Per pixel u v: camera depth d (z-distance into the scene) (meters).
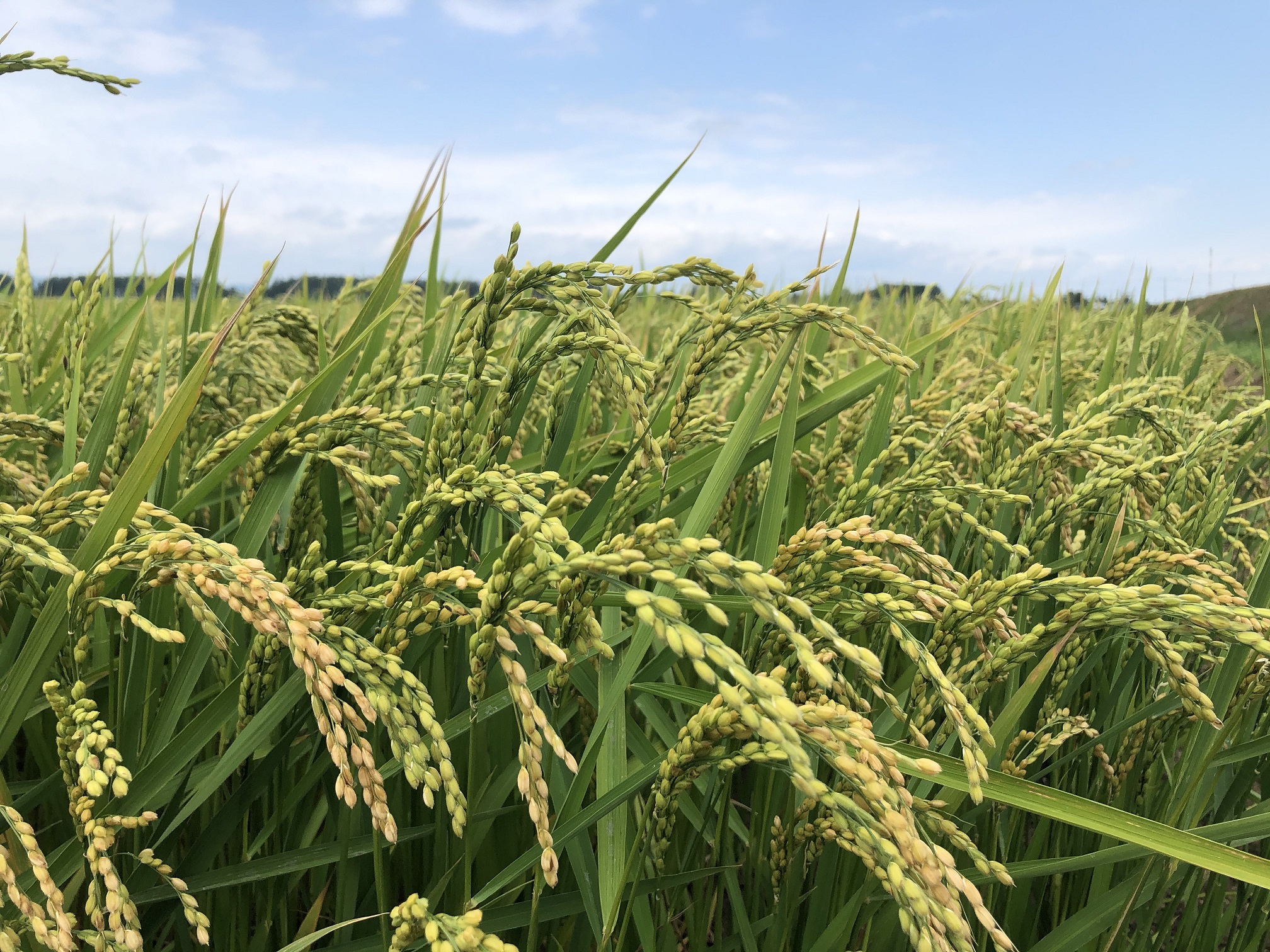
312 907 1.51
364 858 1.67
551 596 1.46
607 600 1.35
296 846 1.57
